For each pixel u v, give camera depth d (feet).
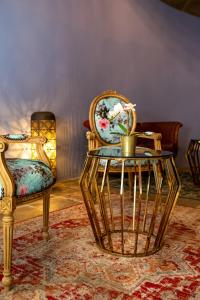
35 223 7.06
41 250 5.63
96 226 5.87
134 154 5.73
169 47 16.46
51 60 11.35
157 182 6.01
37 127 10.07
